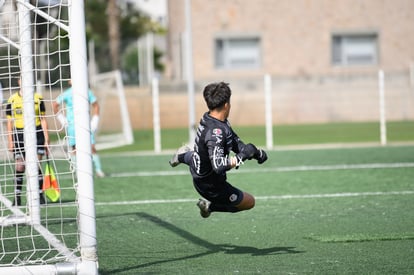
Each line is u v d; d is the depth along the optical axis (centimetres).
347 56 8500
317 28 8444
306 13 8431
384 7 8469
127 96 7762
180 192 3114
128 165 4288
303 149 4981
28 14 2236
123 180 3562
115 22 8500
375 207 2602
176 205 2764
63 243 1966
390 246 1956
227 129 1698
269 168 3906
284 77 8044
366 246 1962
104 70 7819
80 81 1653
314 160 4250
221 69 8406
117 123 7012
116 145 5809
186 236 2170
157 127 5131
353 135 6284
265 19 8419
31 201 2225
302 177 3494
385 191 2975
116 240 2127
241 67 8419
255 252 1927
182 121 7888
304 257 1845
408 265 1731
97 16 9731
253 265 1772
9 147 2547
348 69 8488
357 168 3788
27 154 2266
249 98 8050
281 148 5103
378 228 2220
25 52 2247
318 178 3438
